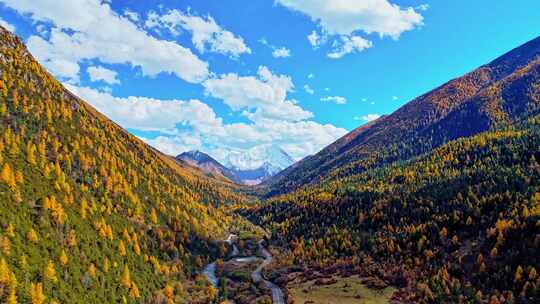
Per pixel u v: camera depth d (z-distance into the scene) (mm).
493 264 130750
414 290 129250
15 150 154625
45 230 128375
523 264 123812
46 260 117375
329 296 133000
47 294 106562
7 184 131625
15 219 120062
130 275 147500
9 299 94562
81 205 161375
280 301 139625
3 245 106688
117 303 127625
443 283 126750
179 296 155250
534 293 110750
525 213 144875
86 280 124312
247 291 159000
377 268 154250
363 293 132625
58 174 165250
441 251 152250
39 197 140500
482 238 150625
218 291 164000
